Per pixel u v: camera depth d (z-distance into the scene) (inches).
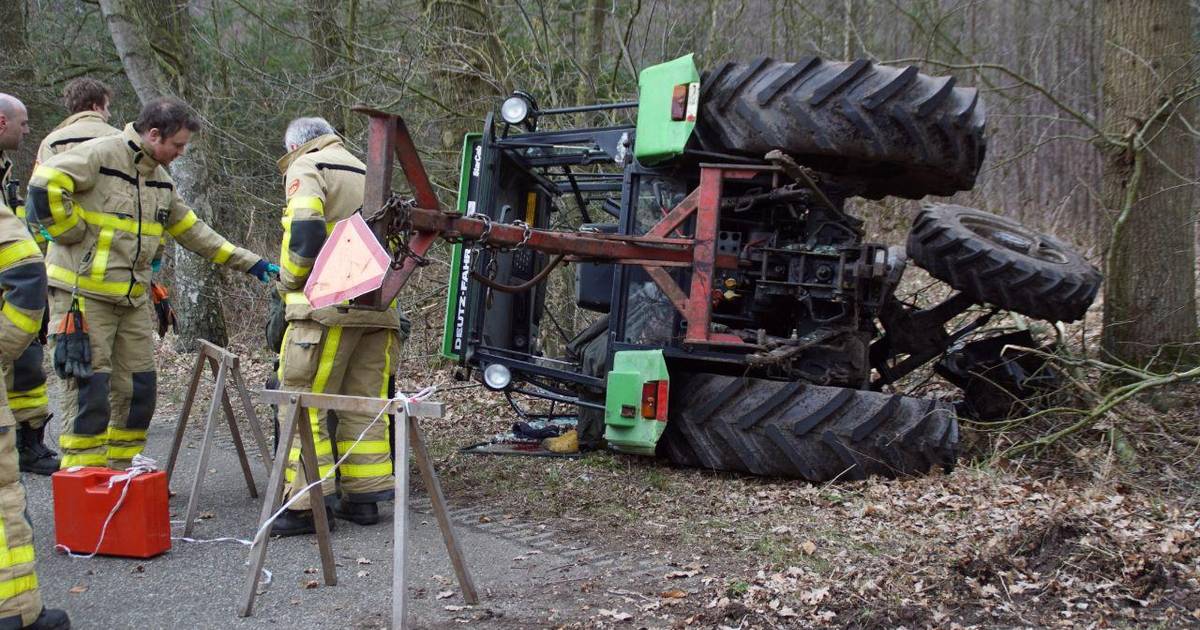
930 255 278.8
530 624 147.5
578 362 292.5
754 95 233.5
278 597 158.1
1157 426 248.2
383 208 168.2
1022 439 255.4
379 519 205.6
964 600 156.7
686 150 240.8
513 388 277.1
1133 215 277.1
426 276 450.9
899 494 215.6
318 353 190.5
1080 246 442.6
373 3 481.1
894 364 290.7
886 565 171.8
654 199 255.1
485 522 205.5
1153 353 272.7
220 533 193.5
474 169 273.4
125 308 205.9
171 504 216.2
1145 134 275.0
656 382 240.8
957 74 516.1
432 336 424.2
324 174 192.2
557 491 229.9
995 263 267.3
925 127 225.6
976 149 236.2
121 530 176.1
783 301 255.3
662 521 205.2
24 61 610.9
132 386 210.2
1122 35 282.8
